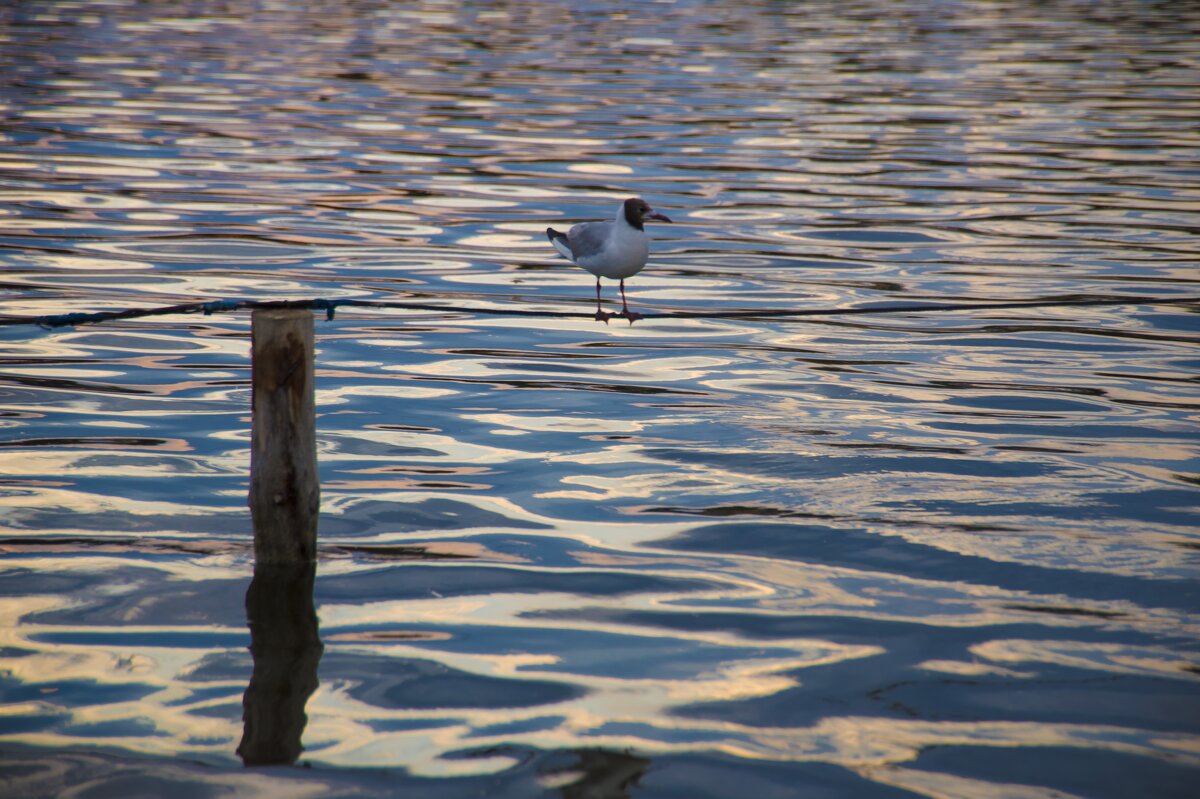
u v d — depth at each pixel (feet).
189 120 126.93
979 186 100.73
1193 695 31.55
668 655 33.32
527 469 46.24
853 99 144.15
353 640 33.83
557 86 152.35
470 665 32.65
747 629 34.78
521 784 27.84
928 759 28.81
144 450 47.09
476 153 112.37
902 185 101.40
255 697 31.09
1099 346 62.54
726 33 210.59
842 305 68.95
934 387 56.44
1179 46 196.95
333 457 47.06
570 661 32.96
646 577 37.86
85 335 61.46
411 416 51.75
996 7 263.70
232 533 40.11
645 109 136.26
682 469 46.44
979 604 36.37
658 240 83.82
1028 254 80.07
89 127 121.80
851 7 261.85
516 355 60.59
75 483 43.83
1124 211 91.71
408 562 38.50
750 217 90.43
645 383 56.80
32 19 216.74
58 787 27.43
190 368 57.16
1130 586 37.45
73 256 76.48
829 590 37.17
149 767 28.22
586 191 98.07
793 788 27.73
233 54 179.01
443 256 78.69
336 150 113.29
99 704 30.63
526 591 36.81
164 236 82.02
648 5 262.26
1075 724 30.27
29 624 34.30
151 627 34.32
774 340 63.93
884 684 31.99
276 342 34.94
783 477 45.75
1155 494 44.27
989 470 46.52
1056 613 35.81
